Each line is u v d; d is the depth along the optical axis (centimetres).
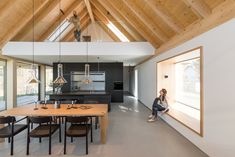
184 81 685
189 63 647
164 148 344
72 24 779
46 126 364
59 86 934
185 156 308
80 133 324
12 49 636
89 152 327
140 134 427
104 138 371
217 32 280
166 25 463
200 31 335
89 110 387
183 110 588
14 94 709
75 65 942
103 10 705
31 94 938
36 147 351
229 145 251
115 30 721
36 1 504
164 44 562
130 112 691
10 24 538
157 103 565
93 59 819
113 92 956
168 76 670
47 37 710
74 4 677
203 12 308
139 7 471
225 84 259
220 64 272
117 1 539
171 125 493
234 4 242
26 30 623
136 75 1197
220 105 271
